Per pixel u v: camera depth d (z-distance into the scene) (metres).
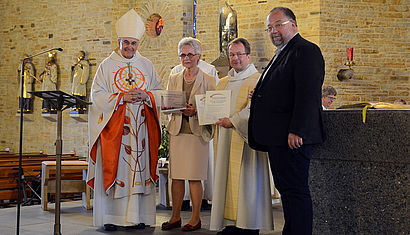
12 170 10.38
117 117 5.41
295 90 3.71
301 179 3.75
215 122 4.73
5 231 5.36
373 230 3.59
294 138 3.62
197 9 12.38
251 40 10.34
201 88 5.39
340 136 3.71
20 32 15.94
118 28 5.59
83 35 14.45
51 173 9.39
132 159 5.39
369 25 9.77
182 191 5.45
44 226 5.64
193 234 5.11
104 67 5.57
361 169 3.64
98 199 5.37
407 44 9.88
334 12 9.62
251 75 4.91
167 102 5.21
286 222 3.85
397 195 3.47
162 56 12.95
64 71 14.89
